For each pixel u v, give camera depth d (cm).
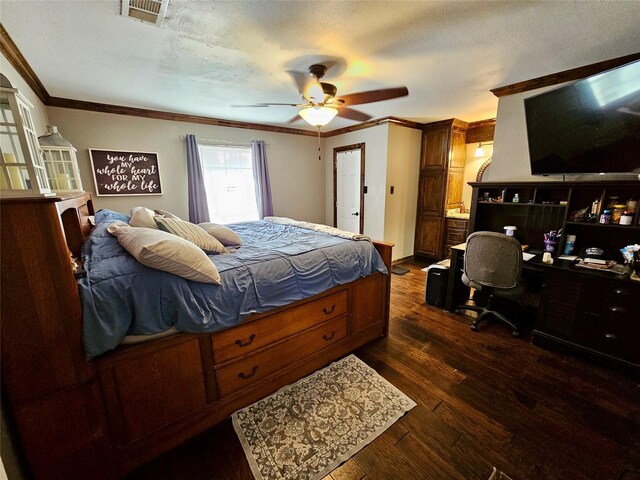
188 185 386
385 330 252
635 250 202
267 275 174
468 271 252
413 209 488
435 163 452
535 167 250
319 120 257
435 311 303
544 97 227
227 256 193
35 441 110
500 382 192
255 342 171
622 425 156
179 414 147
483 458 139
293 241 239
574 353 217
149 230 158
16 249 97
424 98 311
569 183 230
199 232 204
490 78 251
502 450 143
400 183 454
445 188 445
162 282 135
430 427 157
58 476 118
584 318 209
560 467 134
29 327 102
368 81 258
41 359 106
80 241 170
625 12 154
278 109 351
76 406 116
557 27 170
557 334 224
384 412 167
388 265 243
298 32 174
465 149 461
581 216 235
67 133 308
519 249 219
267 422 162
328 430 156
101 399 123
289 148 491
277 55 204
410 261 496
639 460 137
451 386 189
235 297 157
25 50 190
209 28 169
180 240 149
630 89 184
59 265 105
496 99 315
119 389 127
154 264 134
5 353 99
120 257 142
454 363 213
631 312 188
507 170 283
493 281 237
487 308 280
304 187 522
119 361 125
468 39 184
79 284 118
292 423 161
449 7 151
